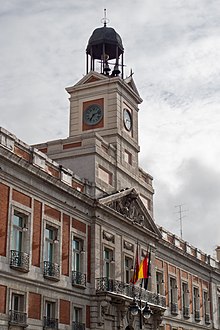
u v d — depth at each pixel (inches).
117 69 1728.6
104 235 1419.8
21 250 1139.3
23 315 1096.8
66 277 1261.1
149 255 1521.9
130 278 1530.5
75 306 1275.8
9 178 1112.2
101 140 1498.5
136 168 1686.8
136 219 1596.9
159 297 1624.0
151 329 1569.9
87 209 1381.6
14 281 1090.1
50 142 1509.6
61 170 1293.1
